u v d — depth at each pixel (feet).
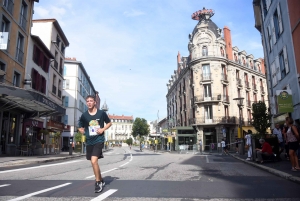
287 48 50.08
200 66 123.13
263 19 66.80
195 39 127.95
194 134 121.80
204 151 110.22
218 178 21.70
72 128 123.34
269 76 64.18
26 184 17.81
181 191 15.76
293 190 16.33
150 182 19.03
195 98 122.72
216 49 123.85
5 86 42.04
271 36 60.18
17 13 59.88
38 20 87.30
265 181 20.10
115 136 420.77
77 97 128.98
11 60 56.75
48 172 25.30
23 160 38.04
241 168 30.78
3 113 53.72
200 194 14.93
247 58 147.23
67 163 37.47
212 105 118.73
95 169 14.92
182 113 144.56
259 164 32.19
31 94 45.03
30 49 67.87
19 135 60.49
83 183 18.25
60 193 14.78
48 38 86.12
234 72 131.23
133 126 247.29
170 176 22.61
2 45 43.96
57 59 94.58
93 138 15.15
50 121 81.92
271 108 63.31
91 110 15.57
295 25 45.37
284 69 53.67
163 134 148.36
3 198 13.43
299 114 45.32
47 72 81.92
